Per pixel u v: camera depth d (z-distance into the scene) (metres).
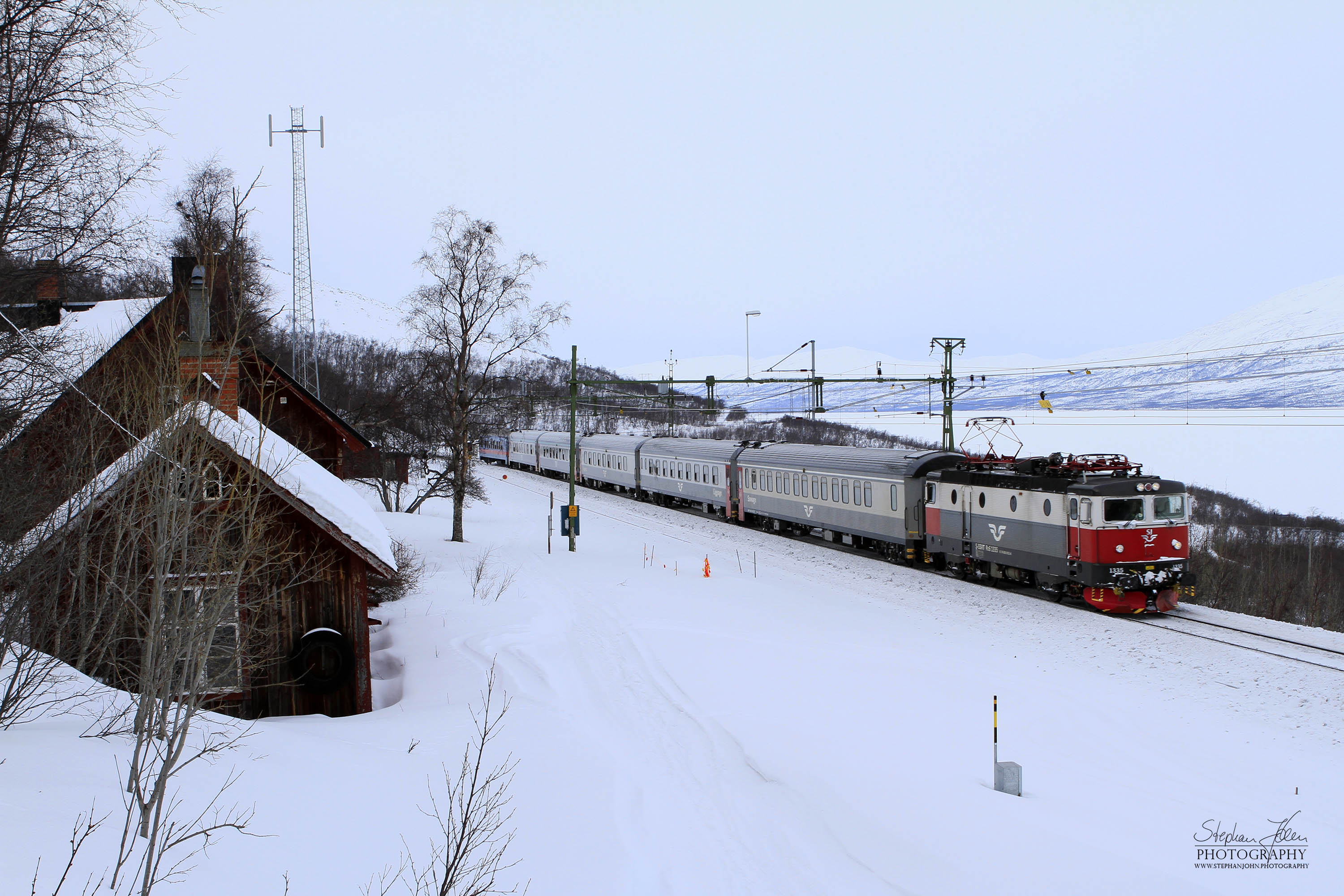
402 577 20.95
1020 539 22.06
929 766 11.02
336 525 11.91
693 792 10.05
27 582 7.78
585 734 11.63
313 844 6.56
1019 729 12.44
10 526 8.05
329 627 12.45
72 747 7.36
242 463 9.12
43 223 10.30
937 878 7.92
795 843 8.66
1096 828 9.15
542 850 7.66
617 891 7.07
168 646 6.32
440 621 18.92
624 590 23.25
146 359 9.84
